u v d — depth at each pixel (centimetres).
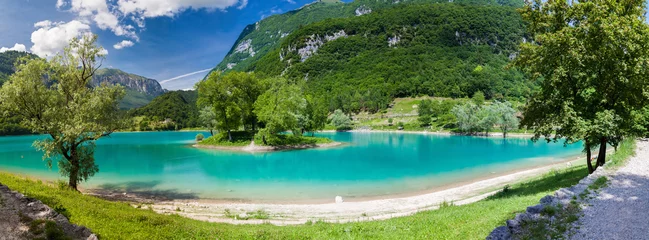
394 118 16062
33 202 1218
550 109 1928
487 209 1520
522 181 2717
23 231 1004
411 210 2075
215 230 1367
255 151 6506
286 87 7450
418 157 5275
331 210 2175
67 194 1909
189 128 19512
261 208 2269
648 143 3027
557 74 1791
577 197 1388
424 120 13750
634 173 1786
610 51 1698
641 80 1758
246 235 1311
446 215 1534
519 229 1105
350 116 17475
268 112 6912
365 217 1919
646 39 1719
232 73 7825
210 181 3428
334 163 4747
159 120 19888
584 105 1897
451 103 14812
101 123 2527
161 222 1435
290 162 4950
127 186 3173
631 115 1927
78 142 2486
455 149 6431
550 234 1031
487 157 5062
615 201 1306
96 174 3888
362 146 7356
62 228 1094
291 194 2798
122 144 8712
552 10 2025
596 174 1798
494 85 19175
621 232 1004
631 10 1886
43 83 2459
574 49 1734
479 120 10725
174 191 2947
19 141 10231
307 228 1498
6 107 2292
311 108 8444
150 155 5947
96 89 2564
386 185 3103
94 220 1307
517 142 7962
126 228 1279
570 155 4900
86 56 2650
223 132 8138
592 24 1764
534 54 1922
